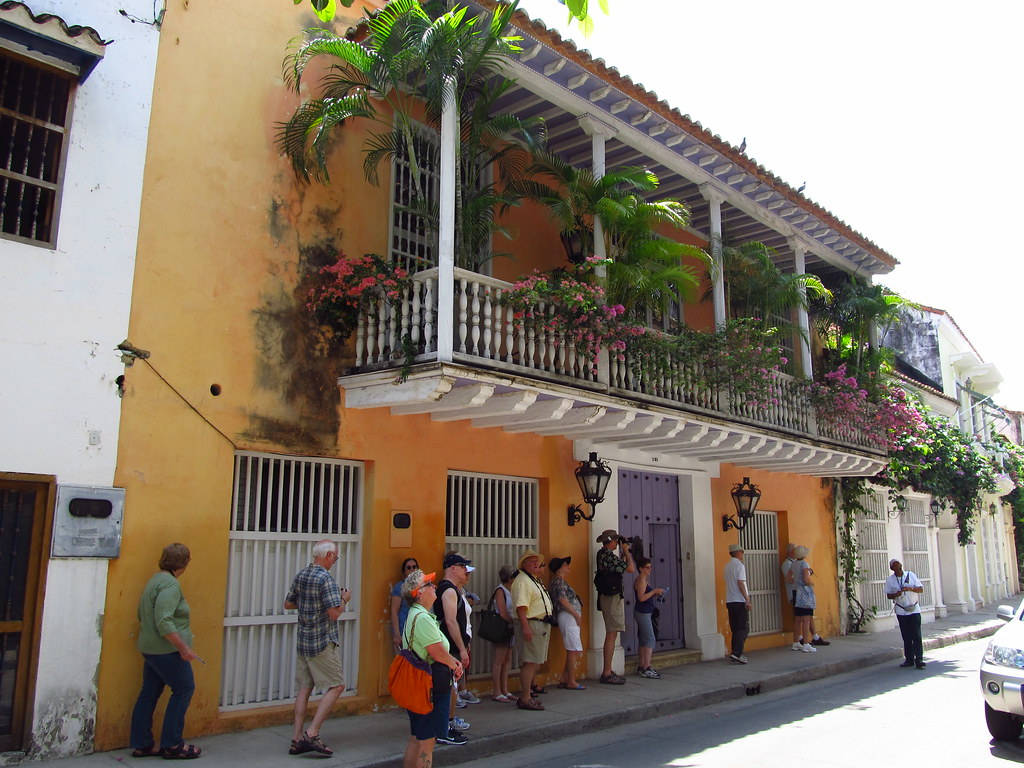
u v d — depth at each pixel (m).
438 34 7.75
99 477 6.57
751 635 13.65
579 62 9.12
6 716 6.04
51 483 6.33
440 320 7.50
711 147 11.06
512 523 10.01
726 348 11.02
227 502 7.34
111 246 6.86
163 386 7.04
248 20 8.16
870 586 17.16
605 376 9.21
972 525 23.23
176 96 7.47
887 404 14.62
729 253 12.10
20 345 6.28
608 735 7.88
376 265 8.24
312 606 6.55
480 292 8.23
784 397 12.48
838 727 8.27
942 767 6.65
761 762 6.81
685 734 7.95
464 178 9.17
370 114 8.38
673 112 10.30
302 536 7.98
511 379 7.91
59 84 6.78
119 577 6.59
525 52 8.83
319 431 8.04
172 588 6.24
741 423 11.24
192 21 7.70
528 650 8.40
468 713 8.16
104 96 6.98
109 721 6.39
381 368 7.92
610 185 9.65
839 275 15.72
